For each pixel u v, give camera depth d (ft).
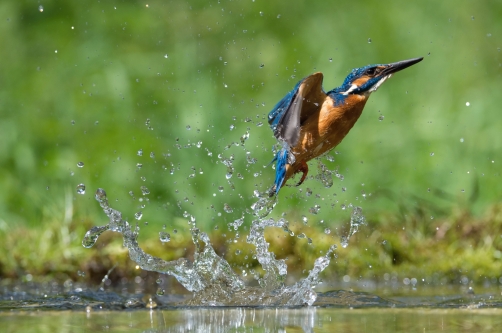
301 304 24.71
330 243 34.71
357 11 56.39
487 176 41.86
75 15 56.70
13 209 40.14
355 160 43.96
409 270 33.14
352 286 30.53
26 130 46.55
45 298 26.53
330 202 40.16
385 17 55.47
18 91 50.01
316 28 55.77
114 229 27.58
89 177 42.27
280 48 54.34
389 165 43.70
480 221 35.70
